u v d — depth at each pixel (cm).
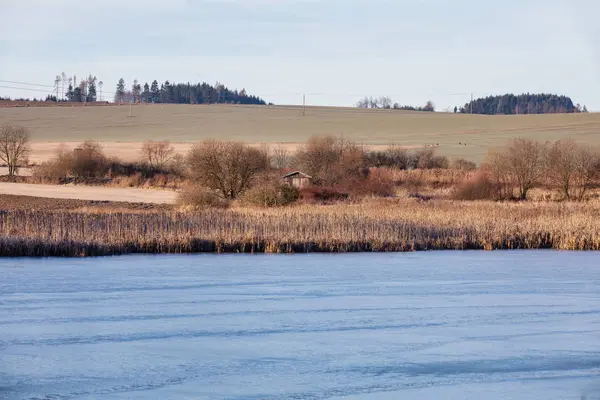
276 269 6962
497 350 4469
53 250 7450
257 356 4312
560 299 5834
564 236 8769
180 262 7225
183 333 4756
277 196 11825
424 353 4400
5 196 13288
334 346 4509
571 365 4209
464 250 8381
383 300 5738
